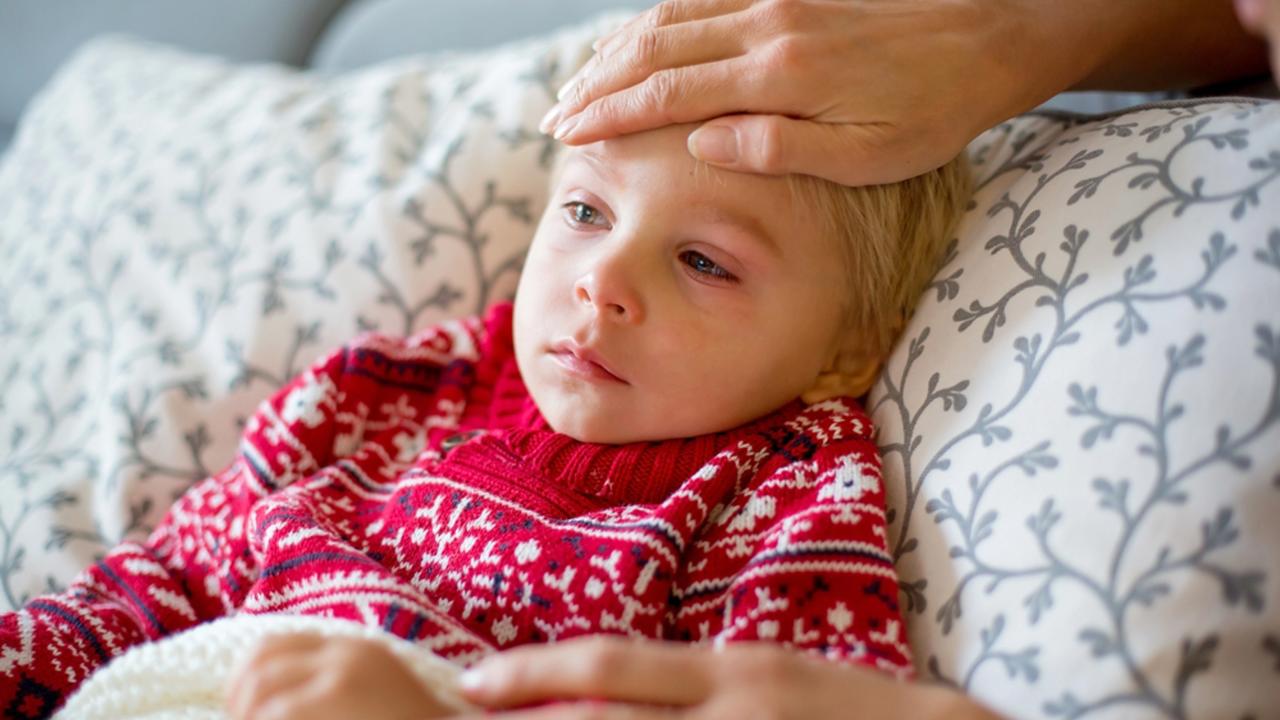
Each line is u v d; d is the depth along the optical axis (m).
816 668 0.45
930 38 0.64
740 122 0.62
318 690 0.45
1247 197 0.54
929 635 0.55
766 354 0.68
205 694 0.54
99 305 0.98
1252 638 0.45
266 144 1.03
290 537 0.65
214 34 1.65
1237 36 0.73
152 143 1.11
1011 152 0.75
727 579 0.61
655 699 0.44
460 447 0.71
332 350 0.89
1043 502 0.52
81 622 0.67
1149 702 0.45
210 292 0.93
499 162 0.94
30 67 1.80
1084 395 0.54
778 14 0.63
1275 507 0.46
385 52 1.42
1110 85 0.76
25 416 0.94
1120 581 0.48
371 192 0.94
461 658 0.56
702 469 0.65
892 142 0.63
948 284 0.68
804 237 0.67
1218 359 0.50
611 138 0.66
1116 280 0.56
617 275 0.64
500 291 0.92
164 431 0.86
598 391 0.67
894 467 0.64
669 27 0.65
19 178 1.22
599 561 0.60
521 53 1.03
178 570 0.75
